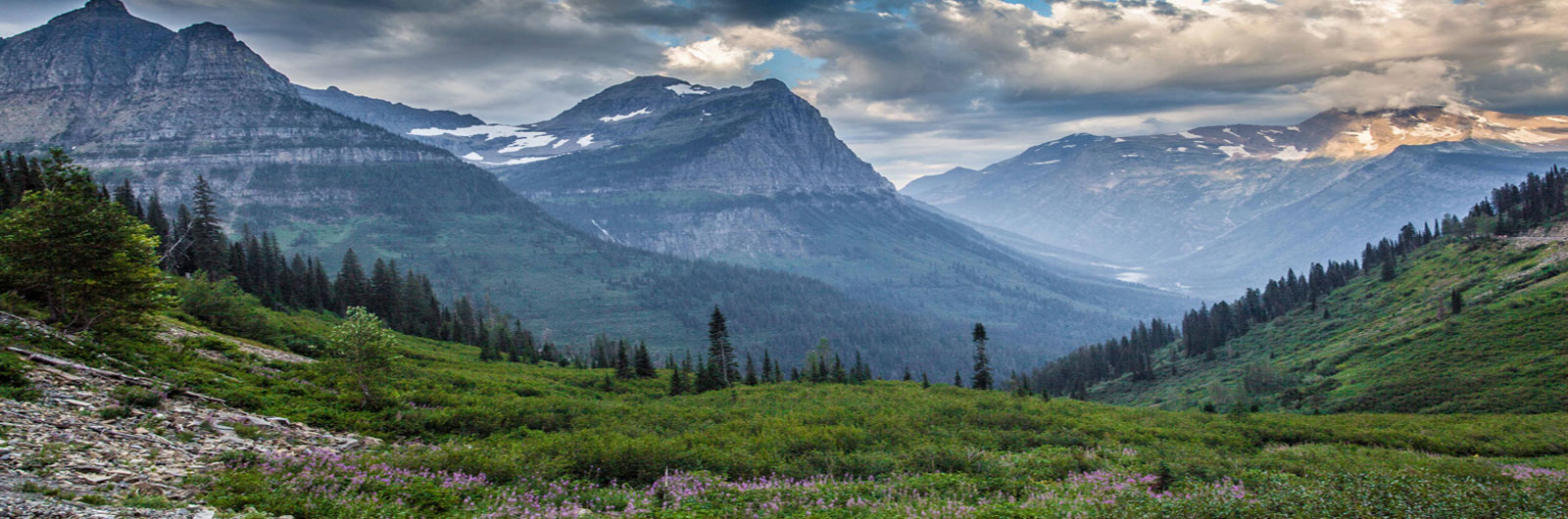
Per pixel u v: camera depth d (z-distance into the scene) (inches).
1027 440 1876.2
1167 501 936.3
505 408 1785.2
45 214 1475.1
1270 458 1656.0
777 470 1246.9
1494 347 4431.6
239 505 740.7
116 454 838.5
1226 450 1855.3
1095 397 7672.2
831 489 1099.3
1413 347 5059.1
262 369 1844.2
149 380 1294.3
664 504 982.4
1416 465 1485.0
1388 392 4224.9
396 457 1061.8
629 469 1193.4
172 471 831.1
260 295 4188.0
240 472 852.6
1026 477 1294.3
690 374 3863.2
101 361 1338.6
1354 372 5014.8
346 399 1611.7
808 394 2812.5
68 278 1469.0
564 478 1099.9
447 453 1085.1
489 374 2834.6
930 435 1833.2
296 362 2198.6
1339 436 2133.4
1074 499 1037.2
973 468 1364.4
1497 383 3789.4
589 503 970.7
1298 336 7229.3
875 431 1814.7
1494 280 6107.3
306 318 4033.0
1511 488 969.5
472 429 1558.8
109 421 984.3
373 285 5196.9
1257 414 2768.2
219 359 1814.7
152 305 1631.4
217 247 4242.1
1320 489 974.4
